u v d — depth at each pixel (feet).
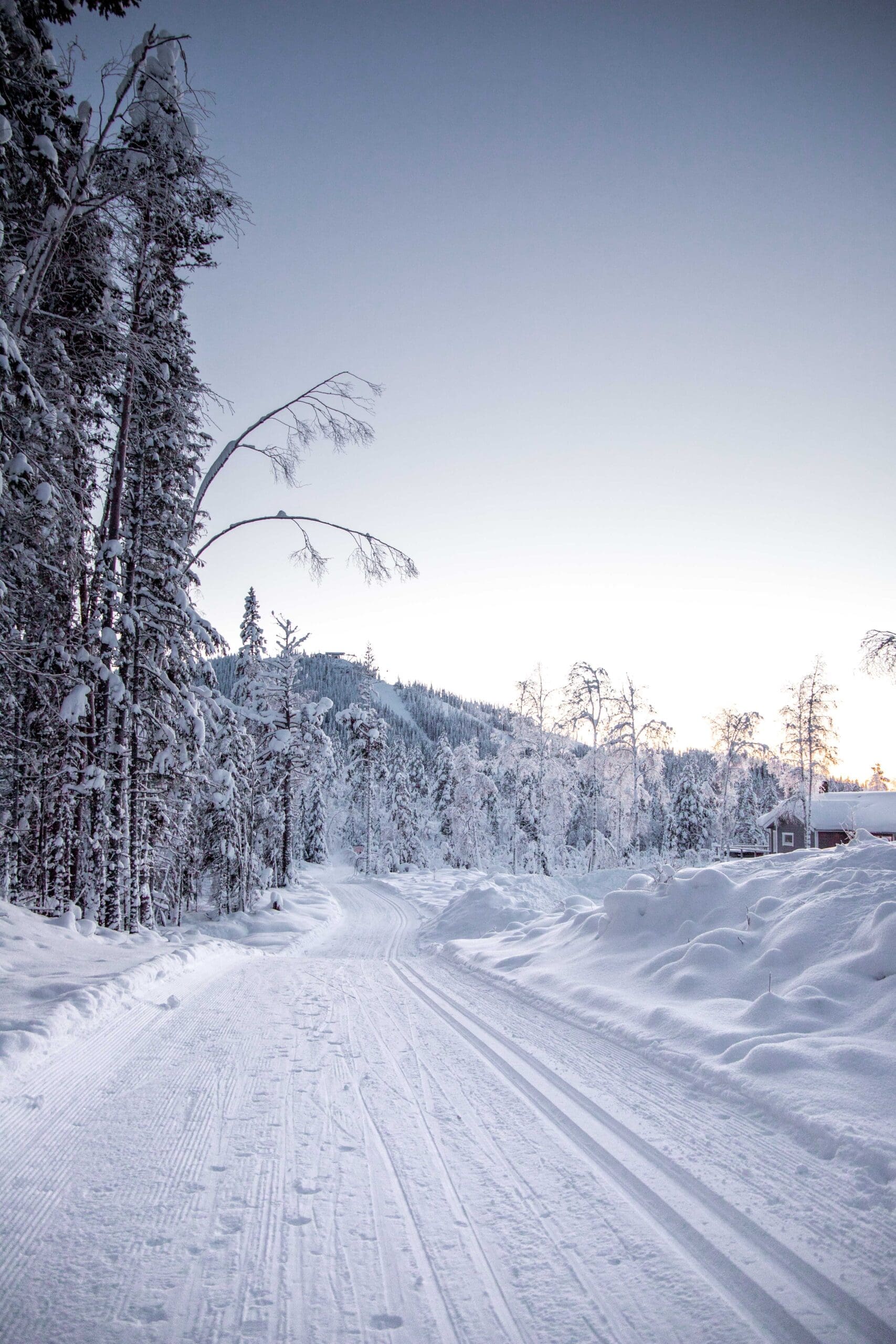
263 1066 18.47
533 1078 17.62
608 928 31.37
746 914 26.78
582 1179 12.41
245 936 76.89
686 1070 17.48
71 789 45.06
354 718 180.86
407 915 100.48
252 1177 12.39
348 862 254.27
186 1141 13.82
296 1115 15.20
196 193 33.35
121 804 48.21
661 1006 22.03
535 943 37.73
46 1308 8.74
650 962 26.25
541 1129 14.55
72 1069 17.56
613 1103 15.85
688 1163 12.82
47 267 31.50
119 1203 11.39
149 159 31.37
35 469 32.76
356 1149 13.56
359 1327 8.50
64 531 40.34
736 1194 11.66
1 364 25.70
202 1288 9.25
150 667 52.01
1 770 45.50
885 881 23.67
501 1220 11.07
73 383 39.78
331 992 29.35
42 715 48.01
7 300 29.14
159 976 29.30
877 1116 13.60
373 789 193.67
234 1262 9.84
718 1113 15.12
